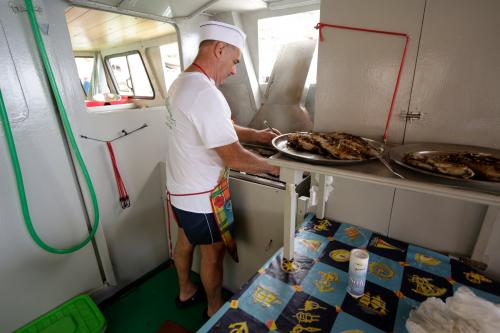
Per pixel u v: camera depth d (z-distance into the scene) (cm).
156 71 232
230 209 156
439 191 67
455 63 98
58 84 148
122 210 197
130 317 190
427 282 104
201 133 122
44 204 154
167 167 152
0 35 127
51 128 151
